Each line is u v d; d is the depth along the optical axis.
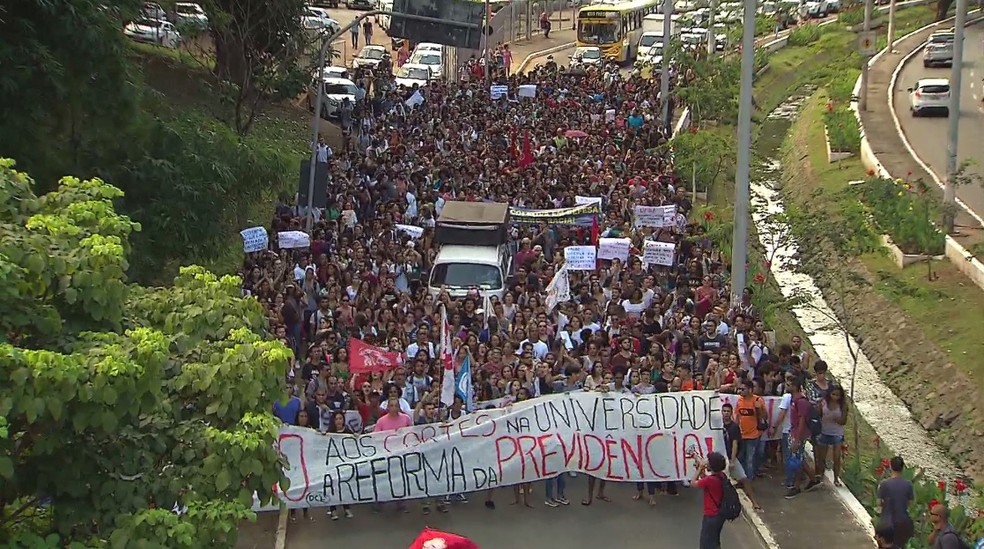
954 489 23.48
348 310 23.77
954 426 27.16
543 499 18.97
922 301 32.25
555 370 20.28
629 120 47.16
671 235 30.72
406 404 18.62
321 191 28.38
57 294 10.13
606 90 54.03
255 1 35.38
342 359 19.83
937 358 29.47
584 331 22.47
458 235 28.42
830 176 48.19
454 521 18.09
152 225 22.36
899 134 54.34
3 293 9.51
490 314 24.11
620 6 79.31
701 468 16.69
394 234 29.72
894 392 29.92
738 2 63.12
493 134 42.38
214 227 23.58
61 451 10.09
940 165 47.91
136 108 22.64
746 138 25.45
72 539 10.11
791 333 33.25
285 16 36.12
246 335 11.15
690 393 18.66
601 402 18.45
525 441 18.16
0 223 10.14
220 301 11.80
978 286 32.81
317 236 28.52
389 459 17.83
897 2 101.94
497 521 18.14
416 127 44.00
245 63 36.50
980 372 28.02
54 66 20.72
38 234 10.09
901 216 35.62
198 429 10.61
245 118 41.25
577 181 35.34
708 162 38.94
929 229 35.28
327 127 47.06
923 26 92.69
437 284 27.48
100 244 10.23
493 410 18.19
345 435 17.83
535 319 22.41
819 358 31.80
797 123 65.31
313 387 19.08
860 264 36.12
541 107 49.03
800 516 18.27
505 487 19.39
